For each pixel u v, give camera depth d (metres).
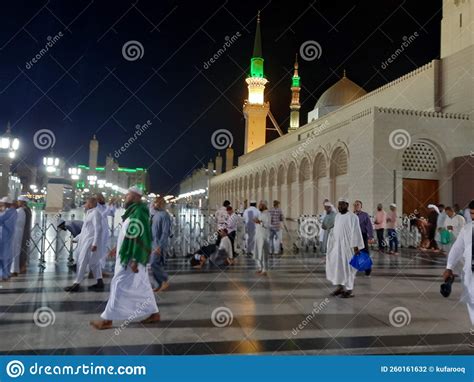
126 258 5.05
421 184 21.94
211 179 73.00
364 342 4.70
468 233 5.07
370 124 21.44
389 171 21.12
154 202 7.45
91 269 7.35
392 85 30.38
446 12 27.84
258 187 44.72
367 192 21.45
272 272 9.53
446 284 6.61
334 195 26.88
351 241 7.00
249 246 12.33
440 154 22.00
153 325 5.21
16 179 46.22
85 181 58.56
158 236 7.29
